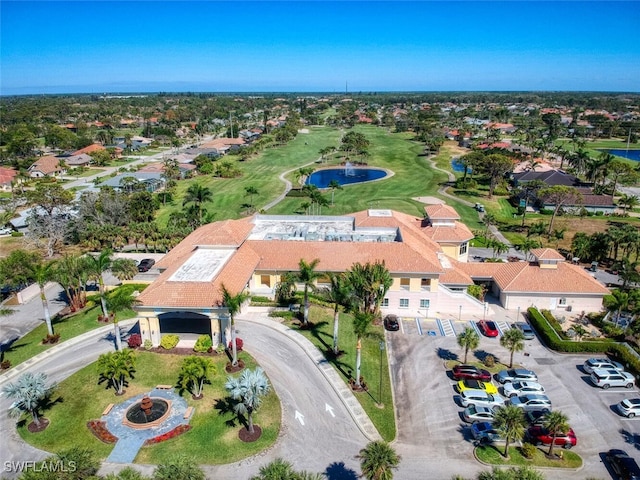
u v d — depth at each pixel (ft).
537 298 203.51
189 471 101.35
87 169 564.71
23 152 602.85
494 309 205.67
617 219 363.97
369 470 102.99
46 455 120.67
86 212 312.71
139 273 249.34
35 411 134.92
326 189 456.45
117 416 134.41
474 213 377.30
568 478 116.47
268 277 210.59
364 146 635.66
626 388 153.69
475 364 165.37
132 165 591.37
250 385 120.57
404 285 201.36
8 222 335.47
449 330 188.65
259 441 125.39
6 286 230.27
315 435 128.88
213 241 207.10
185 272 182.50
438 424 135.03
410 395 148.05
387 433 130.41
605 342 174.09
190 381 148.05
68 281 198.39
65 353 169.17
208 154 626.23
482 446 126.41
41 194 302.45
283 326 183.93
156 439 124.98
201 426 130.31
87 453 104.58
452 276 205.67
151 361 160.45
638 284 233.35
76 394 144.36
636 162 588.50
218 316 165.78
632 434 132.67
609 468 120.16
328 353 166.61
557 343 173.47
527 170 480.64
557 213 376.48
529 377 154.61
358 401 142.92
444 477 115.85
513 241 309.22
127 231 285.43
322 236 229.86
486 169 437.99
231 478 114.01
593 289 199.62
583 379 158.40
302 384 149.89
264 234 235.81
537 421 133.80
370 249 207.00
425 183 484.33
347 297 157.69
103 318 193.16
